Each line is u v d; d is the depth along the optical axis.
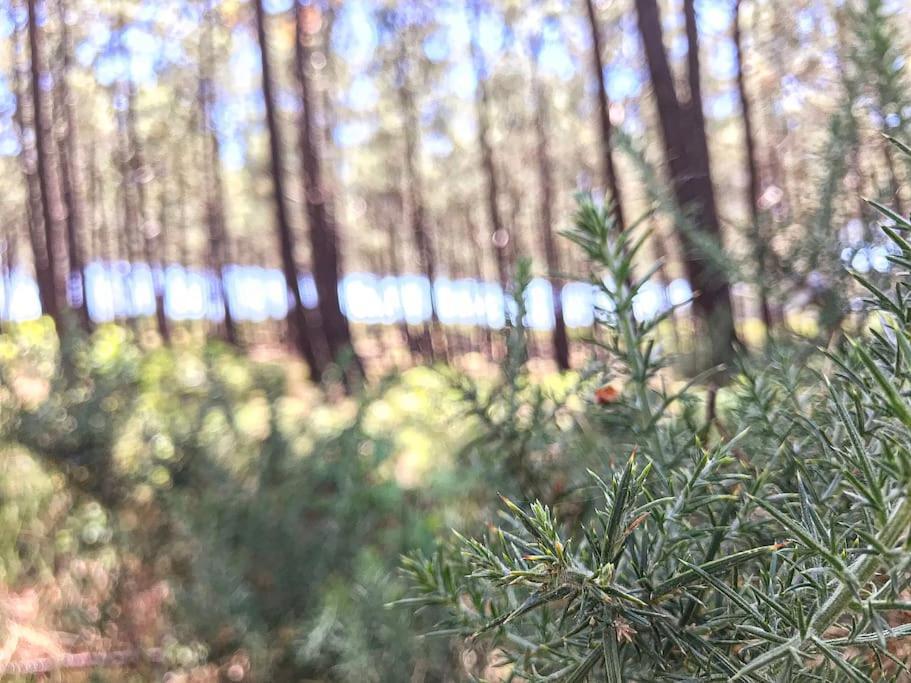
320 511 0.96
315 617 0.78
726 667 0.31
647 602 0.31
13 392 1.05
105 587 0.98
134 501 1.00
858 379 0.28
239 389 1.20
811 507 0.30
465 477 0.79
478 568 0.35
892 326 0.26
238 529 0.90
